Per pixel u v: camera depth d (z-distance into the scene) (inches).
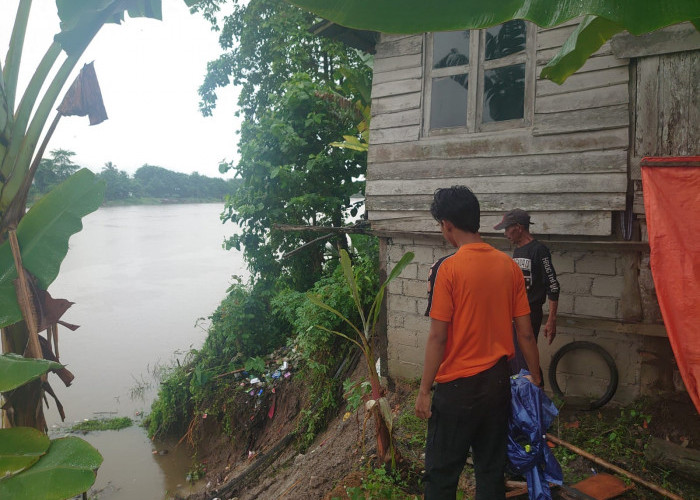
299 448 243.0
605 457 144.6
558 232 177.2
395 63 211.8
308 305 281.0
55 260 124.9
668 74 157.9
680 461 132.6
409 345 216.1
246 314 323.0
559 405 170.9
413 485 141.8
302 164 376.2
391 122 213.2
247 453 276.5
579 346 175.0
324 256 389.7
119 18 122.7
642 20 60.2
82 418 360.2
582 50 127.1
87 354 502.3
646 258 164.6
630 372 169.9
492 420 93.4
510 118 187.9
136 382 425.4
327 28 208.4
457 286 92.0
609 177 167.2
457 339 92.9
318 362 275.3
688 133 155.6
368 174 220.2
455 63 198.7
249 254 375.9
